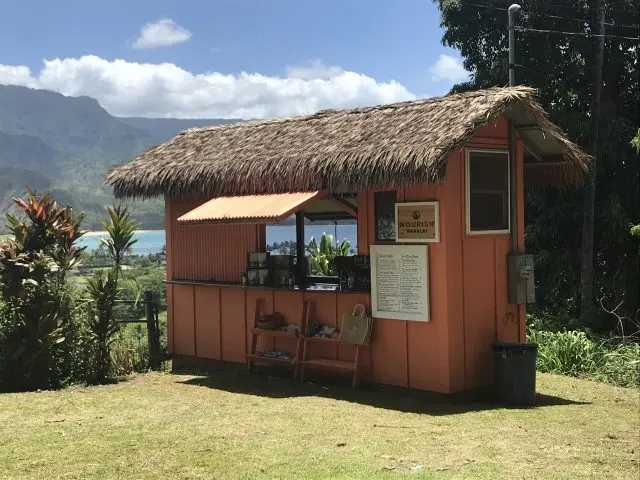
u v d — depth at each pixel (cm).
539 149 963
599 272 1608
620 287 1544
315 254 1345
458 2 1695
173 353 1139
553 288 1570
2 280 936
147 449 604
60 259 965
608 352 1134
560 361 1114
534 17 1600
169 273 1143
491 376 874
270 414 757
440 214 828
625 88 1700
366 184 841
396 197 873
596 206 1577
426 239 841
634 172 1542
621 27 1598
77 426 692
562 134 929
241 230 1040
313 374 972
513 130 898
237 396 870
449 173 829
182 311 1127
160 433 662
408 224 856
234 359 1059
